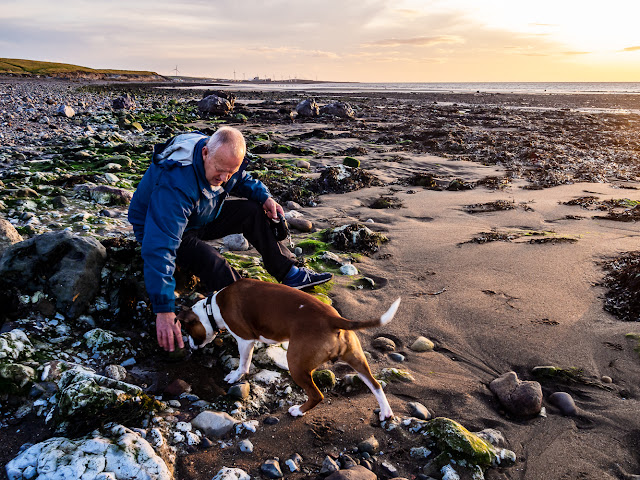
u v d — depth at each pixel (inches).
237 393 145.4
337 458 124.2
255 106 1384.1
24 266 168.9
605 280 220.1
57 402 129.3
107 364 155.9
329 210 349.1
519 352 171.8
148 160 489.1
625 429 133.9
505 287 219.3
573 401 145.5
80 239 177.3
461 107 1471.5
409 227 307.9
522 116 1114.7
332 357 137.8
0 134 645.3
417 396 150.7
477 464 120.2
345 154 578.6
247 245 263.6
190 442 125.7
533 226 304.3
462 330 187.8
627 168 492.4
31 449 112.1
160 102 1435.8
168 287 148.7
